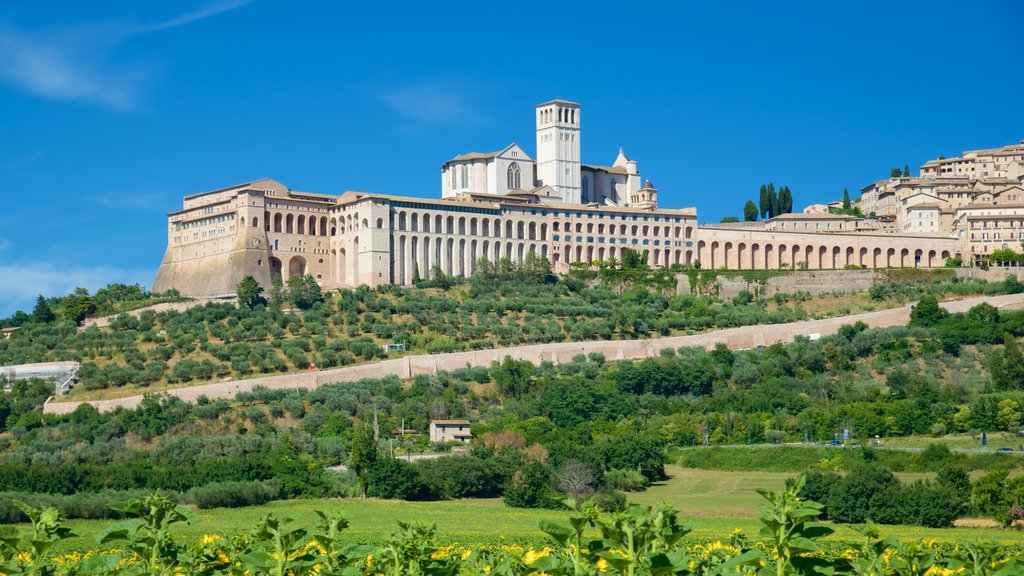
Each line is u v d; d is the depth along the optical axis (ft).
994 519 540.93
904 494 549.54
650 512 123.85
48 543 131.23
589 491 625.41
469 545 398.83
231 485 607.78
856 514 552.00
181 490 622.95
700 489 655.35
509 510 591.37
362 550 138.51
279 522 139.54
